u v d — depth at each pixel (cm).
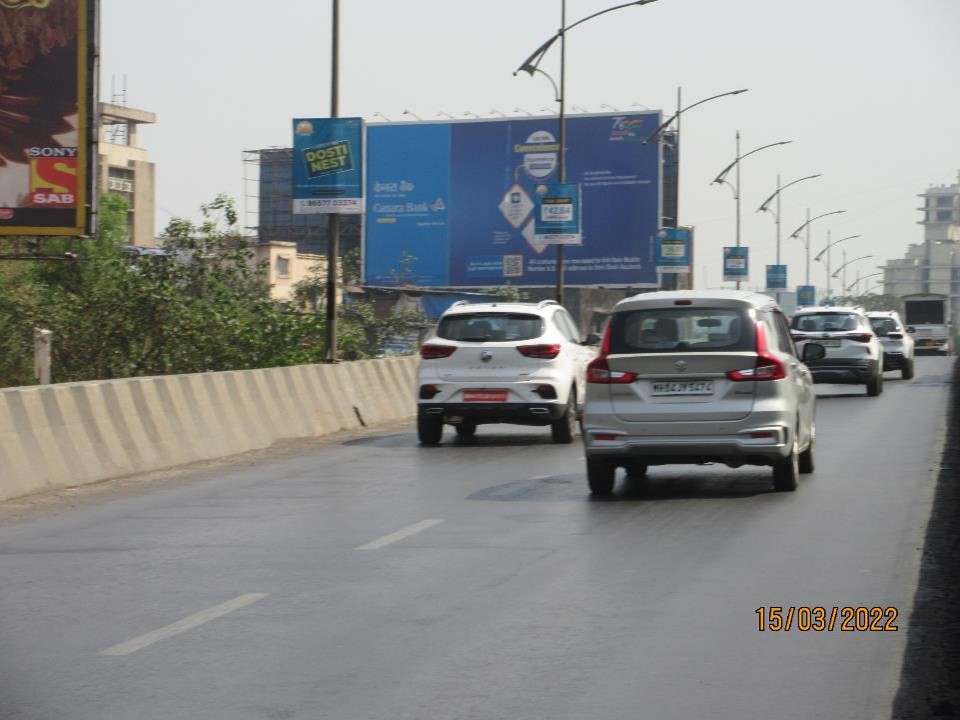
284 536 1457
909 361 5338
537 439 2769
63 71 3188
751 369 1736
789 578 1178
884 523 1505
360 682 844
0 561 1314
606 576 1197
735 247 7462
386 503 1730
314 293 5816
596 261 9306
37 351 3120
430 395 2569
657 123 9181
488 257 9531
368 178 9725
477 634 975
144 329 3444
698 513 1602
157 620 1034
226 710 784
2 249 3541
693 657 903
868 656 904
